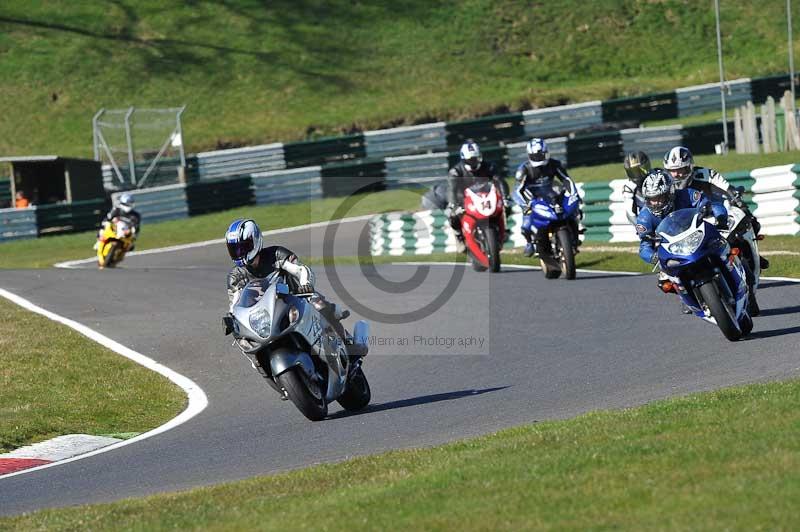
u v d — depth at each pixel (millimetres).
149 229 115688
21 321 54625
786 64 164125
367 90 165625
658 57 173000
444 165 118250
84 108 159750
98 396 40031
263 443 30688
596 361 37250
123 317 56250
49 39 175375
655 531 15938
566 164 115438
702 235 35281
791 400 24625
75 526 21234
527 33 179875
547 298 52469
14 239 117000
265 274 31703
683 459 19984
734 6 184375
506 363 39188
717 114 138000
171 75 167875
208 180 125688
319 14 184375
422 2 187875
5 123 156500
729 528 15586
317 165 133500
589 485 19062
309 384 32312
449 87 165875
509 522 17438
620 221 73188
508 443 24344
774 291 46469
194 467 28406
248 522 19812
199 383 41844
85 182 124125
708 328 40250
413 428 30297
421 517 18453
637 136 117188
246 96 163875
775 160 93250
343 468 24469
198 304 59094
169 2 185625
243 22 181375
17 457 32594
